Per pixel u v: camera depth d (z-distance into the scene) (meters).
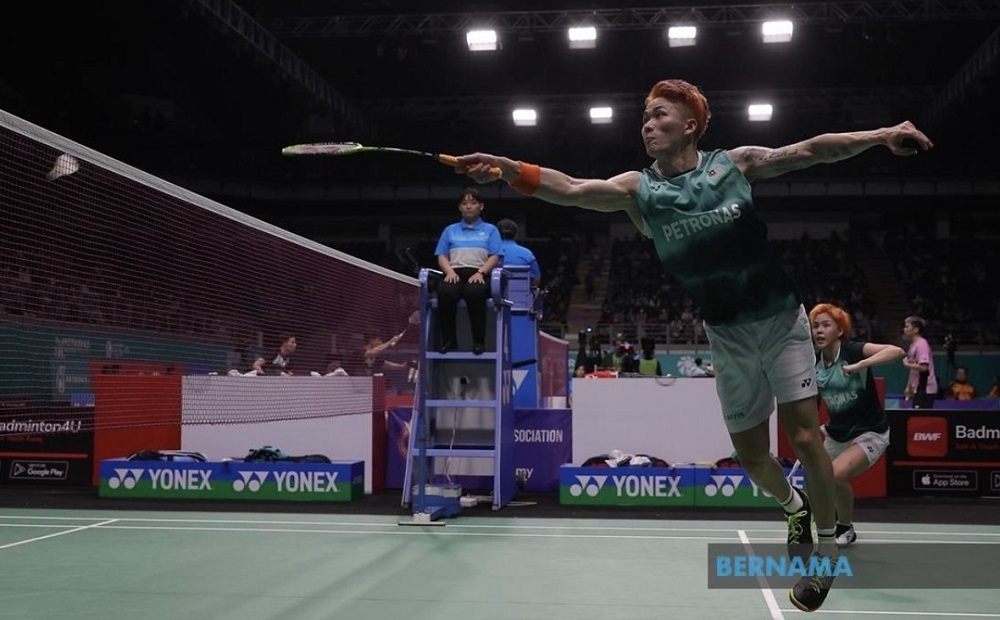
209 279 7.66
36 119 22.09
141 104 25.88
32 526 7.05
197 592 4.73
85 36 20.77
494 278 7.76
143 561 5.59
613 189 3.39
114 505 8.27
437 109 28.89
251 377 8.21
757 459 3.75
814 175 28.55
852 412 5.92
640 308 26.06
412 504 7.98
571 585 4.91
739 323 3.39
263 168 28.80
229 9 19.77
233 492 8.58
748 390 3.54
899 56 24.61
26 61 21.55
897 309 26.64
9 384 7.10
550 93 28.33
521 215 30.81
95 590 4.79
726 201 3.29
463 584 4.93
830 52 24.41
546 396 14.65
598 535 6.62
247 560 5.62
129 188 6.80
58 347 7.52
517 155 30.06
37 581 5.02
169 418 8.23
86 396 7.93
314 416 8.54
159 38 20.91
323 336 9.12
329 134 29.12
